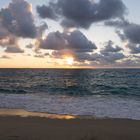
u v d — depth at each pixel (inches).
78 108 773.3
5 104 872.9
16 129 470.3
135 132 455.5
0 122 546.9
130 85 2064.5
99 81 2596.0
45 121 560.4
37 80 2871.6
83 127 498.9
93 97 1198.9
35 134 422.9
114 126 513.3
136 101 973.2
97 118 605.9
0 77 3644.2
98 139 392.5
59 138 390.0
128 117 624.4
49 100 1010.1
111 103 900.6
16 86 2044.8
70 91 1620.3
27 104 870.4
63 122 550.9
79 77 3526.1
